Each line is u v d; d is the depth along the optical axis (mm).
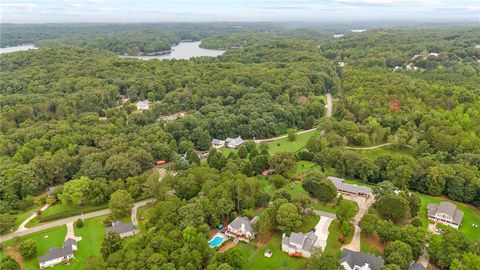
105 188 136875
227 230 115750
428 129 181125
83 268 104000
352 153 156875
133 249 97438
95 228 124062
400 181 142750
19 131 182750
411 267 94062
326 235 113500
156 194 135000
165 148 173750
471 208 132750
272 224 113625
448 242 98500
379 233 107000
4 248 113500
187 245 99250
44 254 108562
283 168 150750
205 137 193000
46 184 150000
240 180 127250
